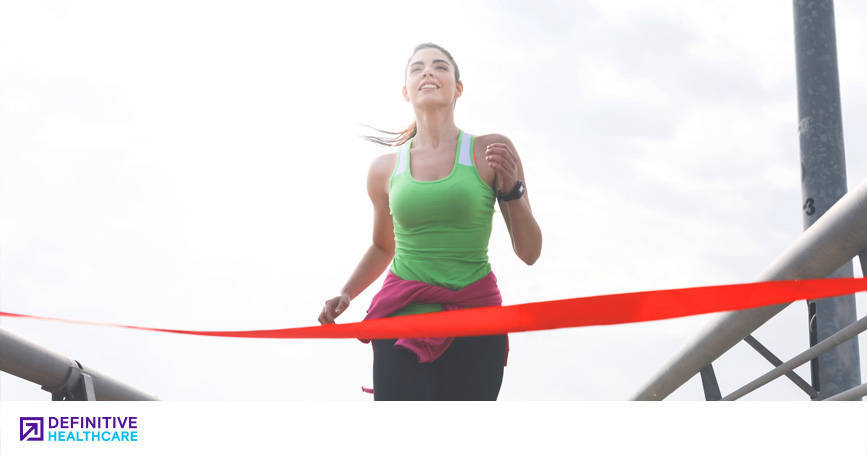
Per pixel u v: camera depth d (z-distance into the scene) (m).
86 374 2.93
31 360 2.61
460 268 2.55
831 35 3.68
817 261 2.44
